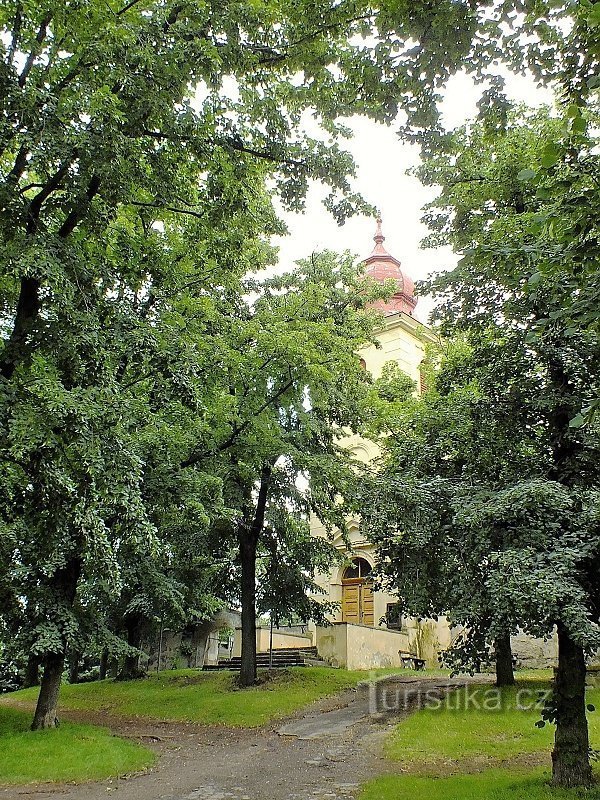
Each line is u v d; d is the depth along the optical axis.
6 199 7.82
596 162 5.97
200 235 10.76
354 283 19.98
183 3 8.12
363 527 10.08
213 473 14.71
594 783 7.68
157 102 7.90
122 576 14.69
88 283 8.68
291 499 18.59
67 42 8.52
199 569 19.34
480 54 6.57
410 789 7.89
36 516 9.12
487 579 8.08
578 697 8.08
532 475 8.81
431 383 15.02
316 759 10.52
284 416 17.69
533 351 9.24
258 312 17.50
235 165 9.23
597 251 5.56
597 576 8.11
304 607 19.05
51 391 7.42
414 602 9.16
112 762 10.32
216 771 10.09
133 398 10.46
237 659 21.70
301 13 7.04
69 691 20.06
